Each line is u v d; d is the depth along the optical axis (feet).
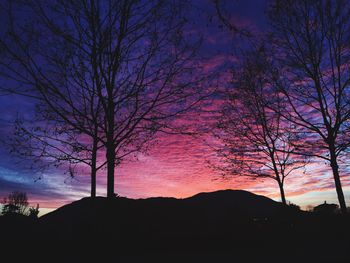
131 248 38.63
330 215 55.93
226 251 40.50
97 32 29.22
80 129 30.12
